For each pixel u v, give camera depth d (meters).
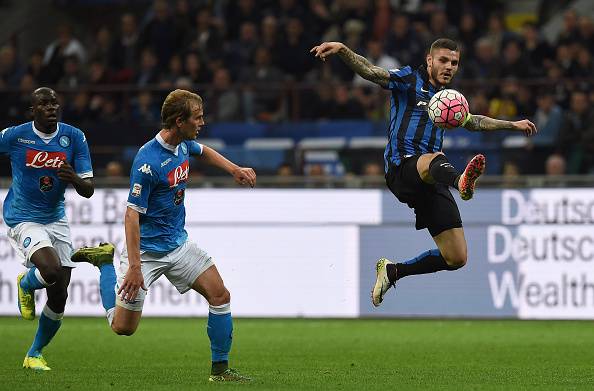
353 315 54.78
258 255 55.38
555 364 35.59
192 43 68.94
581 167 59.53
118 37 74.00
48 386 28.42
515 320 54.22
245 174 30.34
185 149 29.00
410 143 30.41
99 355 38.34
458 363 35.91
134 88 65.00
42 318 33.19
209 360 36.59
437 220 30.38
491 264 53.91
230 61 69.88
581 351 40.25
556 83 61.62
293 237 55.19
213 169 61.47
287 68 68.88
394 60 67.06
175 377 30.89
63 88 65.56
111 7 84.19
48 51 74.62
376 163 60.66
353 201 54.81
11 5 83.44
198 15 72.38
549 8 80.50
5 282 55.25
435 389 28.09
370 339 45.47
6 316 57.31
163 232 28.70
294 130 64.06
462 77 65.81
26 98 65.56
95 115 66.00
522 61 65.56
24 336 46.00
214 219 55.59
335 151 61.09
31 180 32.62
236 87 63.88
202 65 67.81
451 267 31.06
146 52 69.94
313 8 72.62
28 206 32.78
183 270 29.06
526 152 59.72
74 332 48.09
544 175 59.34
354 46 68.56
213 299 29.16
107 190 55.16
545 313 53.34
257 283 55.44
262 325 52.56
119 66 72.50
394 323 53.59
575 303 52.94
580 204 52.84
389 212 54.56
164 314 55.41
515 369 33.88
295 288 55.19
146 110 65.81
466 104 29.30
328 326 52.09
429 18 70.50
